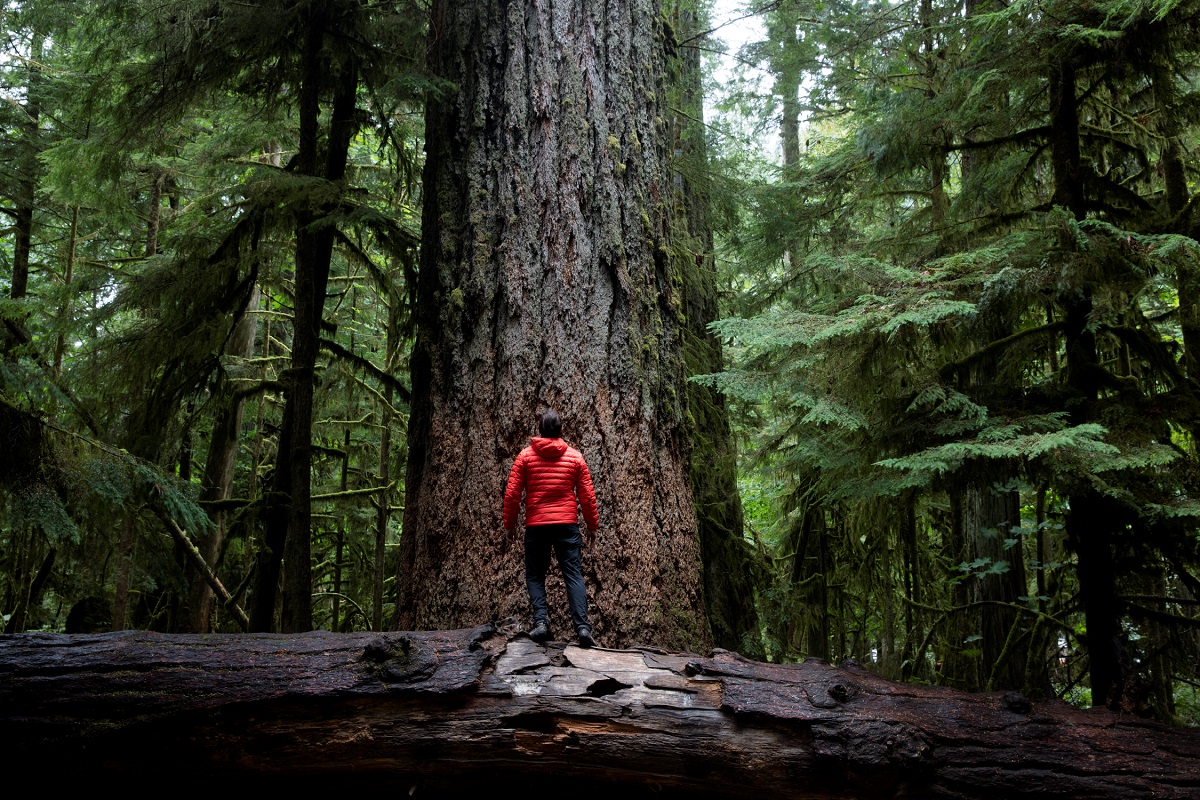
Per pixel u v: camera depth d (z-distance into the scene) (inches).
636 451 220.8
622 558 210.8
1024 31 226.5
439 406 224.2
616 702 158.7
